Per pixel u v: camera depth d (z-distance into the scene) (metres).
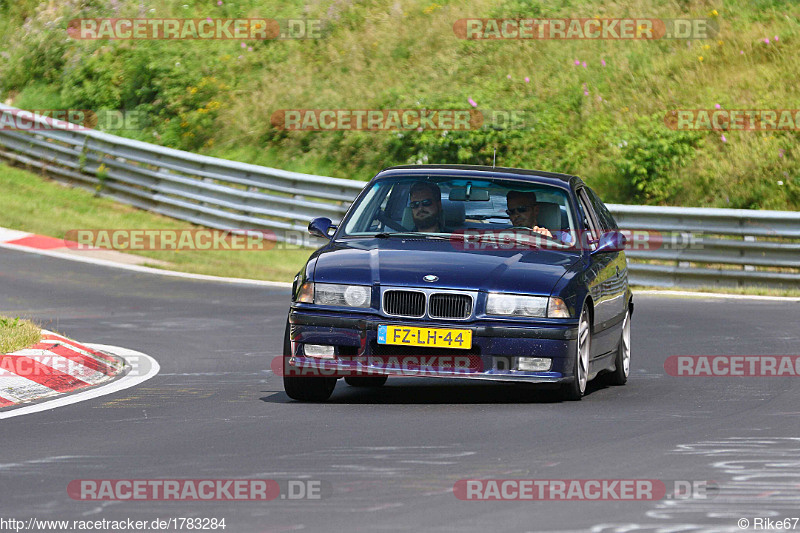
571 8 98.94
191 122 95.06
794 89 86.06
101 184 86.31
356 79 96.31
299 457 23.98
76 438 26.42
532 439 26.00
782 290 65.88
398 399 33.00
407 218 34.75
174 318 53.50
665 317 54.66
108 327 50.41
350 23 103.50
